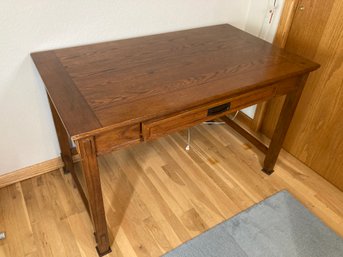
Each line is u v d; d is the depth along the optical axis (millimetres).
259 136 2041
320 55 1539
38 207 1453
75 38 1350
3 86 1298
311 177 1739
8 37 1195
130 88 1058
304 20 1558
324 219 1500
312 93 1640
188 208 1498
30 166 1594
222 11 1734
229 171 1737
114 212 1452
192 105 1000
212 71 1201
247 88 1111
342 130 1551
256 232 1403
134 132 990
